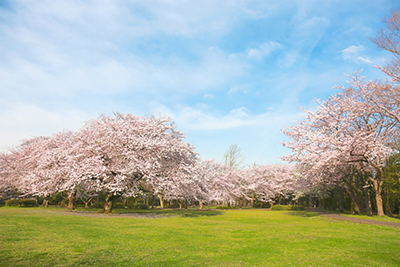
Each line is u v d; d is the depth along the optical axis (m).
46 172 23.08
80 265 6.95
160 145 22.45
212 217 23.47
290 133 25.97
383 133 23.69
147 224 15.98
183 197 33.28
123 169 20.45
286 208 43.16
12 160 35.34
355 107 23.23
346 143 20.55
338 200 42.69
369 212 26.86
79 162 21.19
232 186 44.47
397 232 15.11
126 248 9.05
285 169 53.53
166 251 8.95
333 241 11.76
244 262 7.91
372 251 9.70
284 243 11.10
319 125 25.25
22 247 8.38
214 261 7.93
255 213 31.17
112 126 23.02
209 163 44.72
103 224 14.84
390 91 20.84
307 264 7.80
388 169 26.06
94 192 33.31
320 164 21.62
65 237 10.33
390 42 18.72
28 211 22.12
